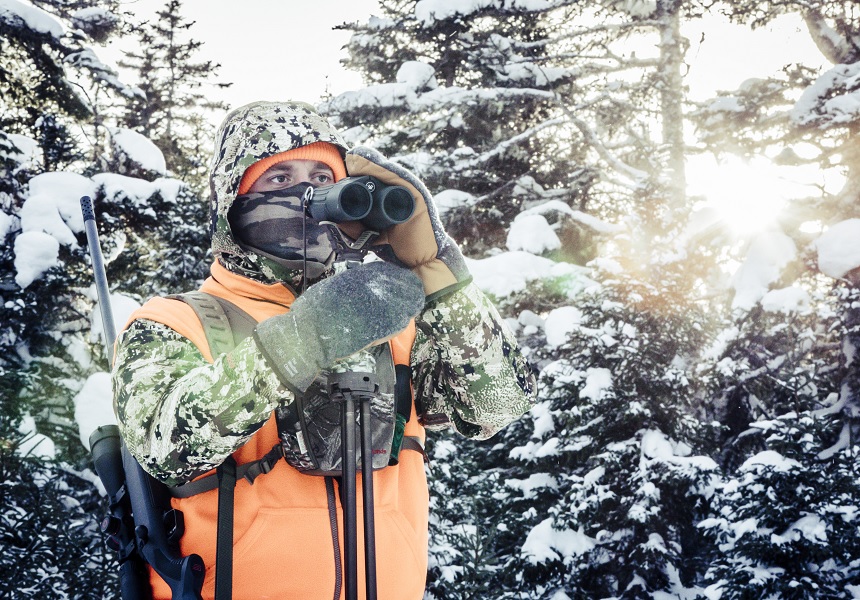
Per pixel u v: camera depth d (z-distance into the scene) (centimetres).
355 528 113
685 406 1262
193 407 107
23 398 1077
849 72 1694
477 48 2006
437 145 2205
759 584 842
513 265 1602
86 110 1484
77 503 988
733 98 1842
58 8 1592
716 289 1712
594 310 1263
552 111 2102
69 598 727
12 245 1202
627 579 1080
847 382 1365
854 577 844
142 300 1338
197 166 2409
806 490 865
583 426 1172
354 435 117
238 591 119
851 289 1358
